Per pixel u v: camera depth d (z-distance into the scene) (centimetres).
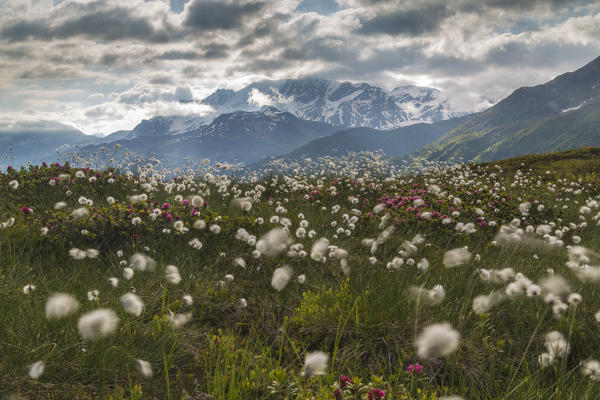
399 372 327
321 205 1102
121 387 296
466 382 329
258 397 302
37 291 407
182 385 307
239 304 450
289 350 377
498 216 1059
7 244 540
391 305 409
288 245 602
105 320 245
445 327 212
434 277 515
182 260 559
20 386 272
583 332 385
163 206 723
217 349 353
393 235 768
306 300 461
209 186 1212
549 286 341
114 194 1009
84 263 498
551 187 1778
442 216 896
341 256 534
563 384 298
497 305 443
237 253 609
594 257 491
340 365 346
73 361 302
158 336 357
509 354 369
